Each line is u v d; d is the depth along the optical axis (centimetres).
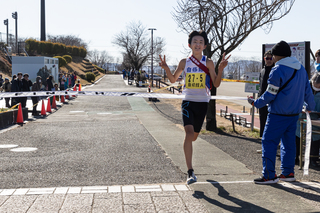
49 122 1207
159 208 342
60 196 374
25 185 436
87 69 7306
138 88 3738
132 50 7350
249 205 353
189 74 432
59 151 678
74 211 331
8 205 346
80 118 1340
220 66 413
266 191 400
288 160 446
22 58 2580
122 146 734
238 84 5384
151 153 657
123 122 1210
